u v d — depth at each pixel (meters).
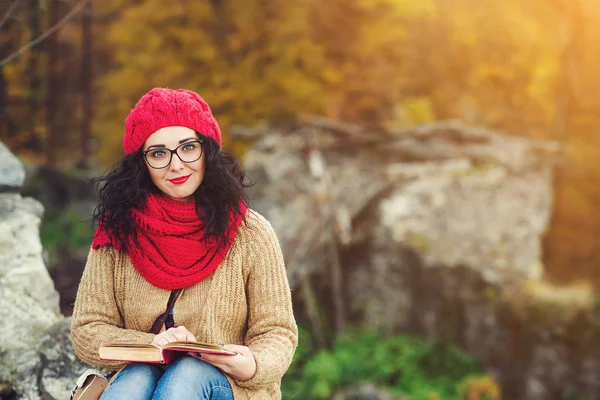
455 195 10.15
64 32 11.98
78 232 10.41
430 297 9.95
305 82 10.77
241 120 10.62
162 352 2.04
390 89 11.81
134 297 2.28
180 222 2.25
